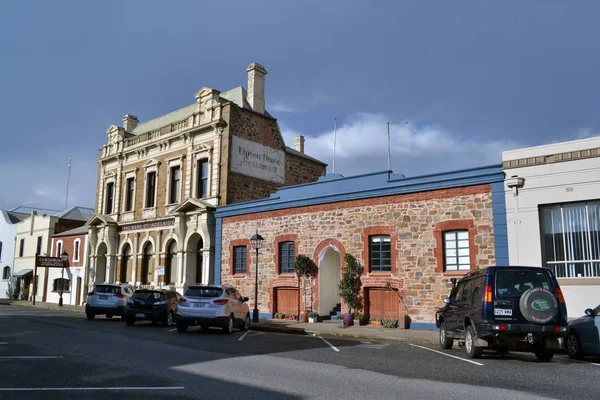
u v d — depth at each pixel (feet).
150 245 107.55
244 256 83.20
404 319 59.67
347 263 66.18
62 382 25.79
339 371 29.78
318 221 71.92
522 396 23.20
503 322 33.71
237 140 95.66
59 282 136.98
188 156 100.42
